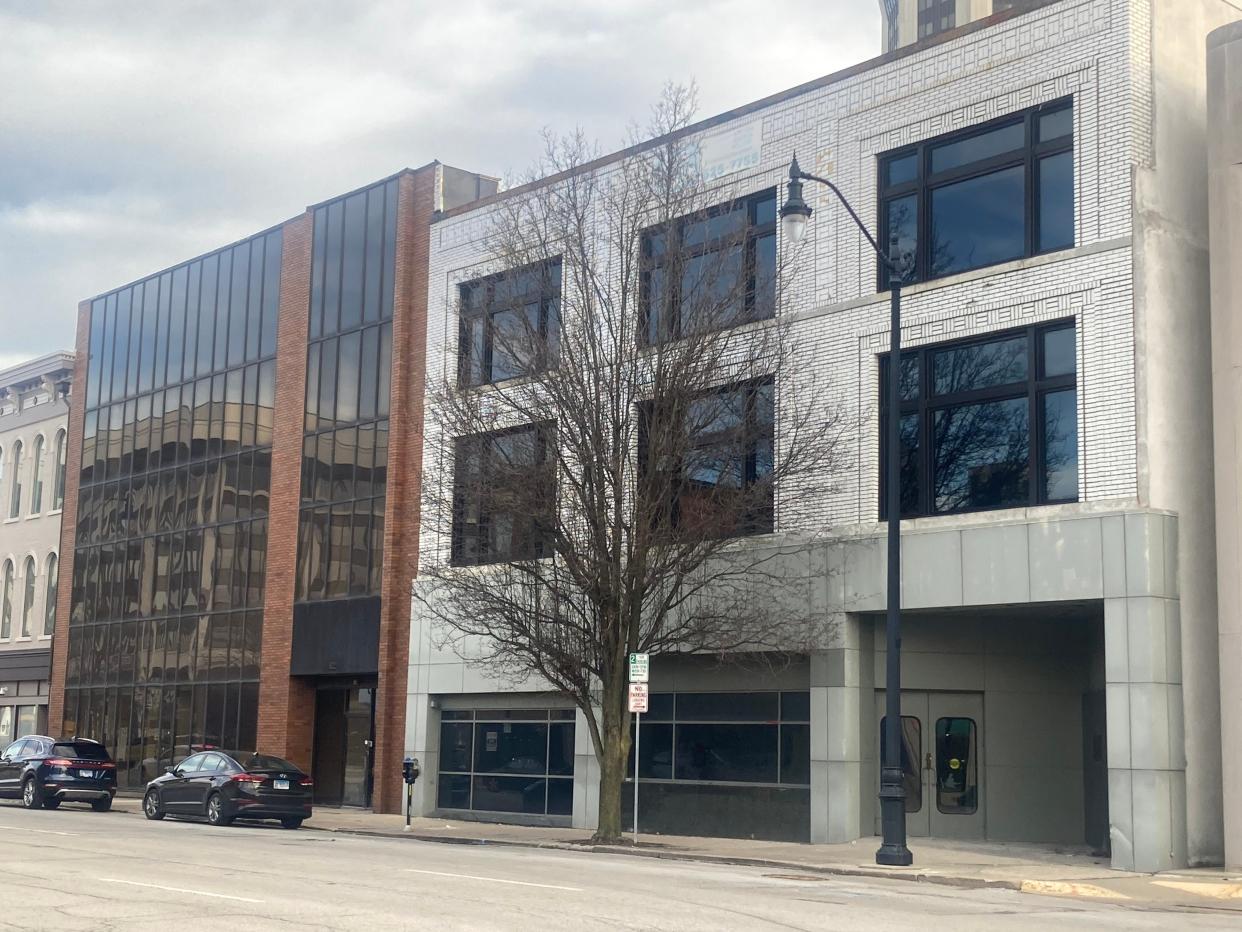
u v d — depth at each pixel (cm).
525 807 3075
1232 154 2155
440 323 3425
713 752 2670
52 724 4691
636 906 1350
